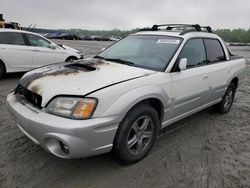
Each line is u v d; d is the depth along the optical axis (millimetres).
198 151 3561
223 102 4984
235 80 5168
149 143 3240
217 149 3652
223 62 4641
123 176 2895
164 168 3094
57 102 2572
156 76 3203
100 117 2566
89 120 2502
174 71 3449
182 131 4203
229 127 4496
